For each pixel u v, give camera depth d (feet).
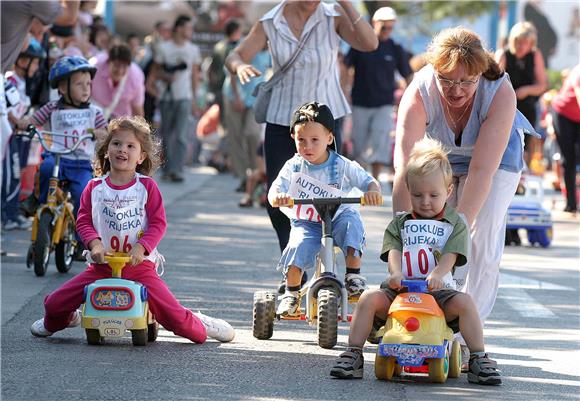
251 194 111.55
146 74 133.08
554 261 83.61
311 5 60.95
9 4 72.84
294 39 61.16
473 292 46.88
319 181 51.98
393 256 44.11
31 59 82.38
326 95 61.62
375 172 120.37
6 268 70.28
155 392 41.22
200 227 94.02
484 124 45.32
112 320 47.98
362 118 118.32
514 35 114.42
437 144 44.39
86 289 48.39
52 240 68.23
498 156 44.98
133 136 50.03
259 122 62.54
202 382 42.98
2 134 68.44
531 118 116.26
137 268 49.34
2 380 42.47
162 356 47.50
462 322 43.86
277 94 61.72
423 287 43.16
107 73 96.94
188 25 131.75
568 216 113.19
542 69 115.24
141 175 50.62
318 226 52.31
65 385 41.91
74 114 71.31
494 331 55.83
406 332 42.52
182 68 131.85
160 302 49.14
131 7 185.47
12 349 47.98
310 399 40.75
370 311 44.27
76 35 104.47
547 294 67.72
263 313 51.39
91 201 50.08
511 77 114.93
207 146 180.34
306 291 52.06
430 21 207.41
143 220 50.16
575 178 113.50
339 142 62.18
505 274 75.72
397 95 147.02
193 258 76.64
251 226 95.91
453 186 47.09
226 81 122.83
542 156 157.79
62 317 49.78
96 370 44.47
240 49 62.03
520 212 91.09
